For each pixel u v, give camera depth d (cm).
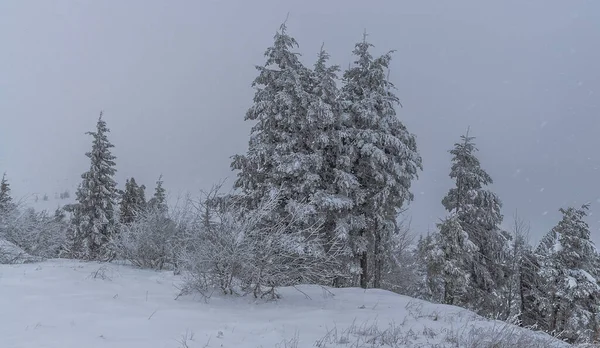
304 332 771
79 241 2980
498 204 2511
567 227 2408
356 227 1928
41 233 1955
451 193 2569
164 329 698
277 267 1062
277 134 1870
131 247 1366
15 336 580
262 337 707
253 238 1054
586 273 2297
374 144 2048
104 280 1058
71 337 597
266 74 1920
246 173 1886
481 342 720
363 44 2191
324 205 1733
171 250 1301
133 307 827
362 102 2064
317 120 1819
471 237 2405
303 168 1755
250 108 1945
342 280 1995
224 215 1053
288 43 1925
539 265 2700
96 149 3148
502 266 2636
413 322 912
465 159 2511
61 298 831
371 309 1051
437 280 2473
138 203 3500
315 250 1264
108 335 630
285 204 1819
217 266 1026
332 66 1911
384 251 2334
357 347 661
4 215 1791
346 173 1888
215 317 829
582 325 2197
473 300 2370
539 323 2617
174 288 1053
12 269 1117
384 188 2017
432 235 2445
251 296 1071
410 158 2134
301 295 1184
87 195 3027
